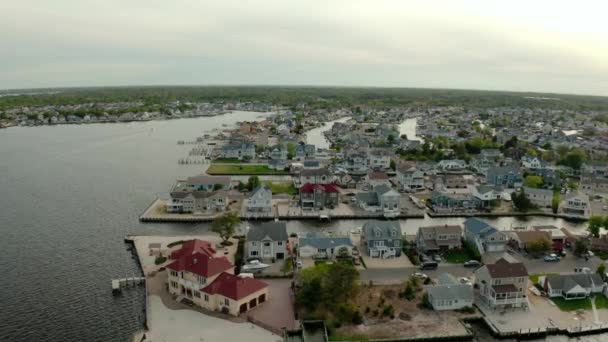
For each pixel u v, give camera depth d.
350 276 75.12
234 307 72.25
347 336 67.94
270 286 83.44
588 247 100.81
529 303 78.69
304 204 134.00
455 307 76.12
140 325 71.12
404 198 147.00
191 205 128.38
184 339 66.12
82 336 68.06
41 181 161.62
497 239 99.31
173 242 102.88
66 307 75.94
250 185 151.62
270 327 68.69
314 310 72.94
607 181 158.88
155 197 144.25
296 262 91.69
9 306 75.81
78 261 94.19
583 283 81.06
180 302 76.88
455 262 94.88
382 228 98.12
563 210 133.88
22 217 121.69
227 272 79.25
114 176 172.12
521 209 134.62
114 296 79.75
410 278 84.38
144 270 88.44
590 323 72.62
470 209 135.12
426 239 100.06
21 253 97.56
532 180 159.12
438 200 136.75
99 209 130.75
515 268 78.00
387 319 72.62
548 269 92.25
